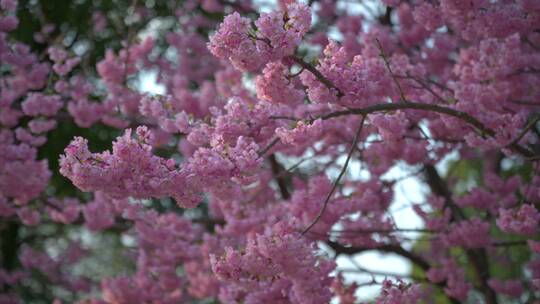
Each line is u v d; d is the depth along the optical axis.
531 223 5.52
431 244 8.79
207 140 4.88
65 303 12.48
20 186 7.24
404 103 4.59
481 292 8.02
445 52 7.51
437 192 7.88
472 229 6.82
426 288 9.12
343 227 6.83
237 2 9.70
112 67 7.74
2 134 7.32
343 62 4.50
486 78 5.45
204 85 7.70
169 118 5.73
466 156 8.52
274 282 5.60
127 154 4.13
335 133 6.61
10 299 10.81
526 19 5.68
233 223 7.04
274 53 4.12
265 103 4.84
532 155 5.25
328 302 5.34
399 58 5.90
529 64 6.20
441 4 5.68
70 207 8.30
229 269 4.81
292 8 4.12
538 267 7.73
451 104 5.57
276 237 4.69
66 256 11.73
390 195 7.12
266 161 8.18
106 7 10.75
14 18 7.30
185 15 10.53
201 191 4.36
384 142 6.25
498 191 7.60
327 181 6.44
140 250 8.53
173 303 8.43
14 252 11.92
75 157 4.13
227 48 4.11
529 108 6.71
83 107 7.84
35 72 7.69
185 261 8.11
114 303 8.39
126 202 7.48
